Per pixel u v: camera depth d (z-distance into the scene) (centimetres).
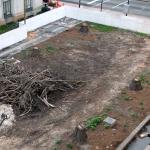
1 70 2252
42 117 2016
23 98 2072
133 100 2177
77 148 1789
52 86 2195
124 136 1877
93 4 3788
